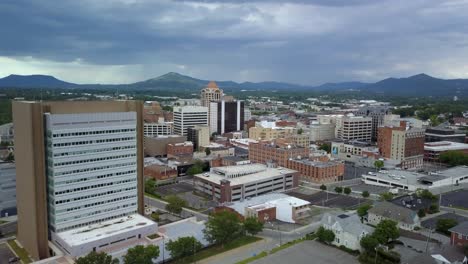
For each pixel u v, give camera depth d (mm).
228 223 155125
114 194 165875
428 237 161875
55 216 149625
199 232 164750
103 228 155750
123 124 165875
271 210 190000
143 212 180750
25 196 153750
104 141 160250
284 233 171500
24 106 146625
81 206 156000
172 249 138375
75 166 152625
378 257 137750
